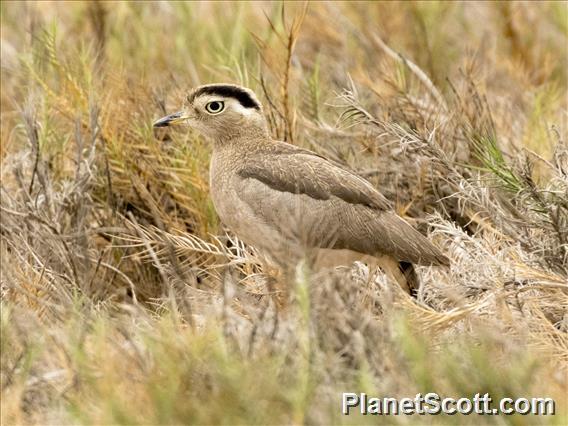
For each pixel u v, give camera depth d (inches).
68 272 510.0
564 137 550.9
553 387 367.9
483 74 640.4
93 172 549.3
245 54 647.8
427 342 383.9
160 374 369.1
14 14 701.3
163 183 558.6
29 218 519.8
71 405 362.3
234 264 492.4
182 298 413.1
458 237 475.5
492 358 377.4
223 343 362.3
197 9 673.6
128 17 674.8
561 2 681.0
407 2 679.1
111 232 539.2
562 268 461.7
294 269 422.9
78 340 385.1
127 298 502.6
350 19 679.1
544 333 414.3
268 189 472.1
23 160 551.2
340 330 377.4
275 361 362.0
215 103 496.1
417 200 540.7
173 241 501.7
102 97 578.6
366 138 556.1
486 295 435.5
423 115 568.4
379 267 484.7
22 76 625.3
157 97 578.6
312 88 583.5
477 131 544.4
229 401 349.4
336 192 469.4
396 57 636.7
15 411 361.1
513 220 476.4
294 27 585.3
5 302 439.8
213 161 497.7
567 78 669.9
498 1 682.2
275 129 555.8
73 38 671.1
